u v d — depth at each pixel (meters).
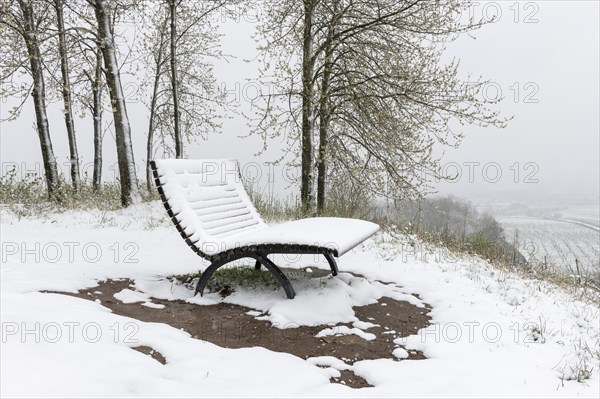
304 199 10.55
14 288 4.11
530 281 6.45
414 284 5.57
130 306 4.35
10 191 10.56
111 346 3.08
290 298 4.54
